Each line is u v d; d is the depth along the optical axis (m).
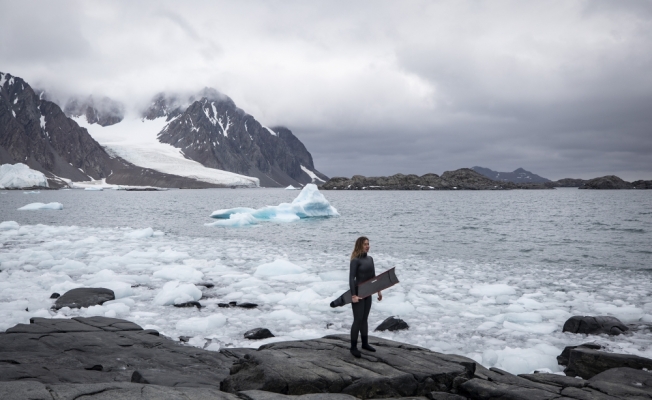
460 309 13.33
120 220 50.44
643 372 6.98
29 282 16.03
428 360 6.69
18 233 33.28
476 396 5.82
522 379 6.38
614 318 11.54
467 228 41.69
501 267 21.38
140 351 8.21
